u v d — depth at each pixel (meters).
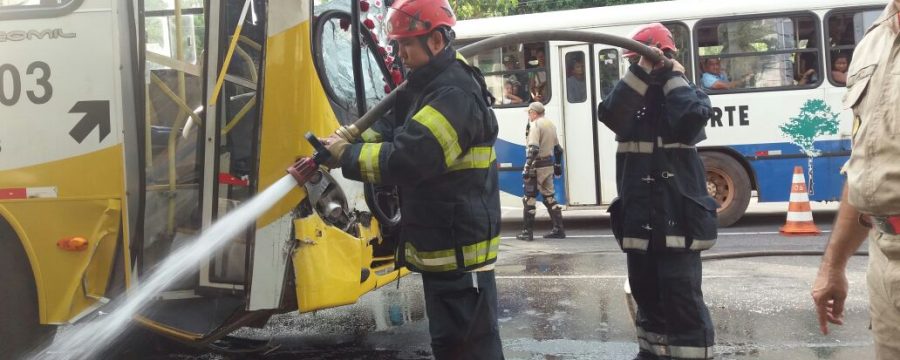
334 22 4.31
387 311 6.00
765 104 10.21
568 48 10.87
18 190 3.83
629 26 10.63
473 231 2.98
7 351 3.91
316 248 3.70
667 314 3.79
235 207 3.83
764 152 10.23
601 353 4.64
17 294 3.91
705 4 10.43
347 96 4.32
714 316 5.41
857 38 10.06
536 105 9.68
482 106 2.96
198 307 3.98
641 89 3.71
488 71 11.16
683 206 3.72
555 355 4.62
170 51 4.20
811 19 10.16
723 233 9.77
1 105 3.83
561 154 9.92
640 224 3.79
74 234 3.79
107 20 3.75
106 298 3.78
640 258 3.94
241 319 3.80
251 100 3.84
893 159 1.89
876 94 1.94
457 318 3.02
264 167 3.69
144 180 3.79
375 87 4.79
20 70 3.81
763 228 10.14
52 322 3.80
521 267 7.64
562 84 10.90
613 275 7.00
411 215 3.04
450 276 3.01
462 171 2.97
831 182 10.05
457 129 2.80
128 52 3.77
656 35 3.85
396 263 4.49
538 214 13.18
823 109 10.07
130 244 3.76
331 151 2.99
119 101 3.74
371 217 4.27
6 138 3.83
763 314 5.41
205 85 3.77
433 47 2.97
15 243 3.91
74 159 3.78
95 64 3.76
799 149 10.14
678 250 3.70
